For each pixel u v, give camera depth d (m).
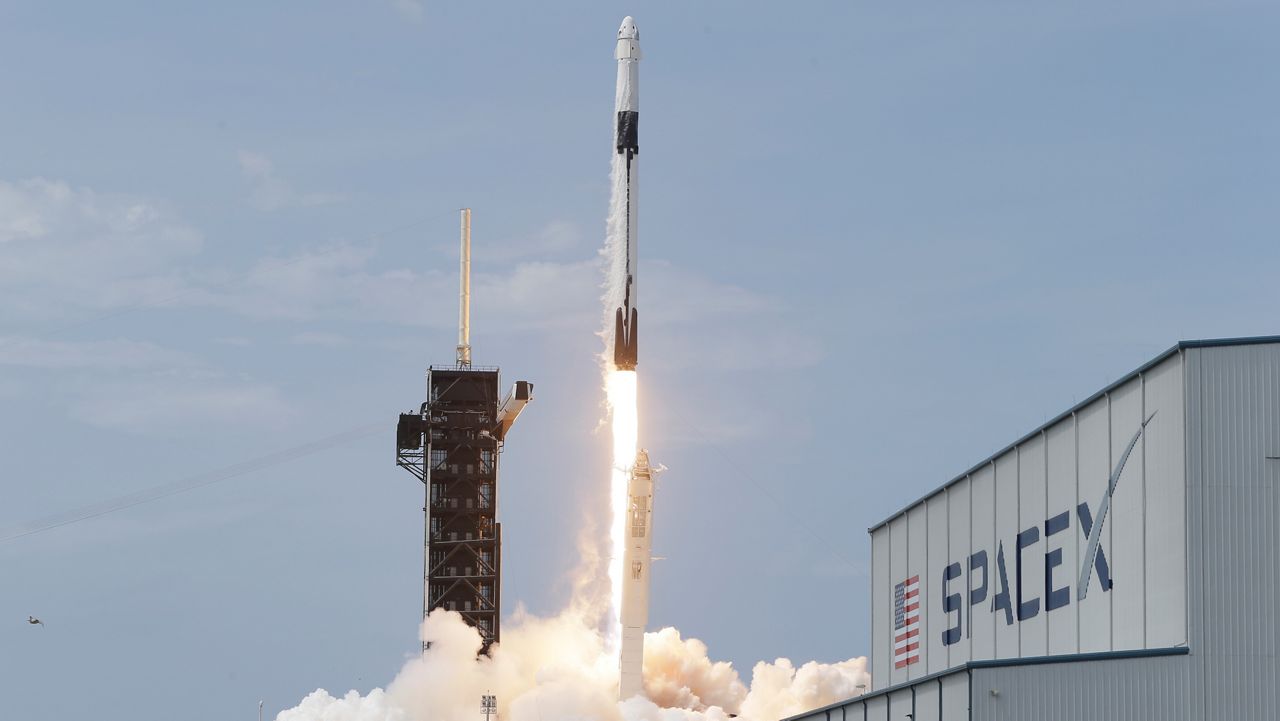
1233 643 82.06
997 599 111.62
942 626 121.81
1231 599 82.38
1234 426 83.31
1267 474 82.94
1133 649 90.44
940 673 91.31
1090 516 97.81
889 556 134.88
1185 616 83.88
